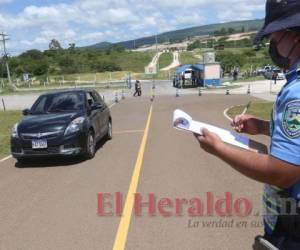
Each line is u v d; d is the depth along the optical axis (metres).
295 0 1.70
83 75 107.00
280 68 1.88
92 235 5.29
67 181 8.21
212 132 1.84
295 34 1.73
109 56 135.62
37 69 113.06
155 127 16.14
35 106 11.36
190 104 27.44
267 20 1.79
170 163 9.34
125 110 25.39
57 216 6.09
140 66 125.62
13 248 5.04
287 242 1.80
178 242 4.93
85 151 10.13
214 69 49.50
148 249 4.78
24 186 8.04
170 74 97.25
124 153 10.91
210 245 4.79
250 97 31.38
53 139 9.79
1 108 34.34
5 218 6.14
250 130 2.38
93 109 11.39
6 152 12.29
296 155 1.61
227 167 8.63
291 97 1.66
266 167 1.66
